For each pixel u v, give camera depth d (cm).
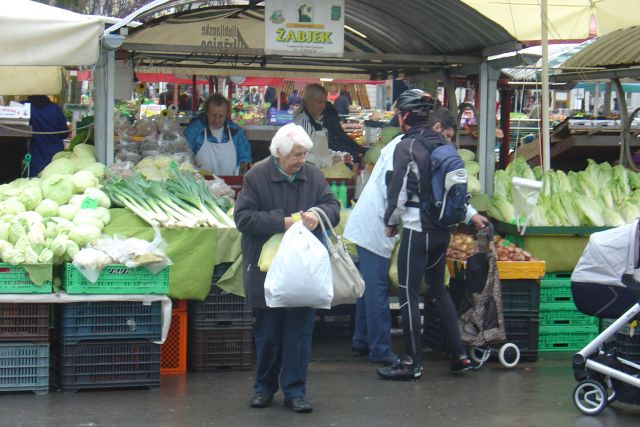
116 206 746
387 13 962
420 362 735
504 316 800
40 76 1266
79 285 672
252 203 613
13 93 1261
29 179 782
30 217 683
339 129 1071
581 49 1219
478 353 786
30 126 1084
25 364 676
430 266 727
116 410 641
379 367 782
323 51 853
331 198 633
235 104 2527
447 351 832
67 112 1684
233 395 686
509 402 679
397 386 720
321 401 673
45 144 1191
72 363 682
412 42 1023
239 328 762
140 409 645
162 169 851
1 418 616
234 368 766
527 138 1666
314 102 1020
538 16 992
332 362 802
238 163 974
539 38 982
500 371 775
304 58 1040
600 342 645
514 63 874
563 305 844
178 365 754
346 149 1073
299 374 638
